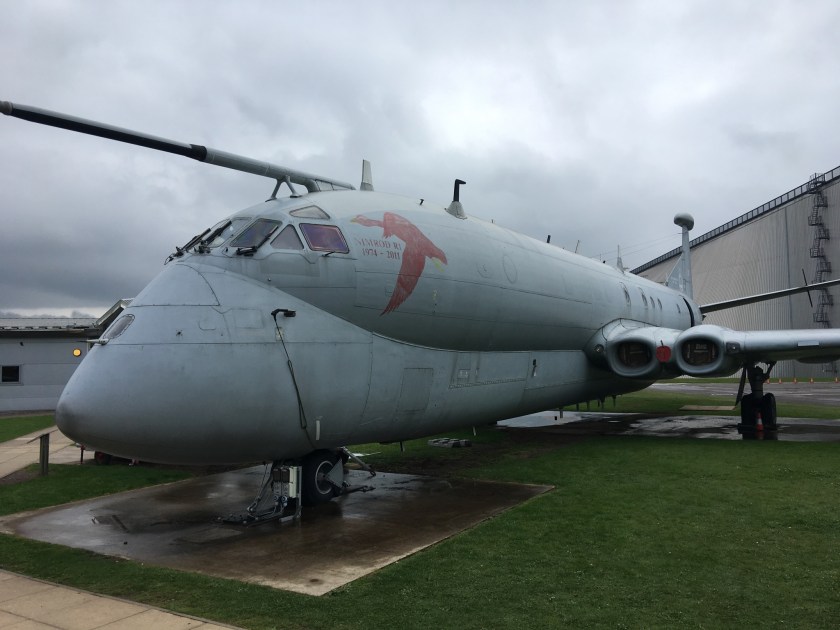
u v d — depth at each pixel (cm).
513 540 595
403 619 423
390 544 603
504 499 786
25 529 712
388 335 759
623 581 484
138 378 578
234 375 606
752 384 1414
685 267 2212
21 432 1812
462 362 883
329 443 709
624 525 636
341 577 513
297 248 692
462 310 851
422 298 787
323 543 614
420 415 812
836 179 4444
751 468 919
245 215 718
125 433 575
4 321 3000
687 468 933
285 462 744
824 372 4791
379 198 845
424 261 799
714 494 759
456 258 855
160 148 698
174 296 630
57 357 2678
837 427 1481
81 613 445
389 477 959
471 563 534
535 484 866
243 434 618
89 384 584
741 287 5506
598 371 1362
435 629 406
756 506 696
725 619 412
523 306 994
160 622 426
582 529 625
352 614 433
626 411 2075
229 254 666
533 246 1126
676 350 1249
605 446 1207
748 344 1208
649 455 1069
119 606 458
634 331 1325
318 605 450
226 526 695
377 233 766
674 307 1867
